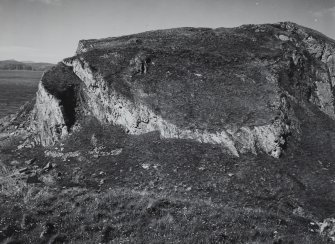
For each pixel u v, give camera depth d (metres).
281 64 52.94
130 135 43.19
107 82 47.69
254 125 39.69
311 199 31.73
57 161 41.84
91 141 43.72
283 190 32.56
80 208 25.48
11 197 32.47
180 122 40.78
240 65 51.00
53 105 48.31
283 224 24.48
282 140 39.44
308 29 66.25
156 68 49.19
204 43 57.34
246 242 20.12
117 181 35.34
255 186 32.91
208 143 38.62
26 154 45.97
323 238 22.88
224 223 22.64
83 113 48.91
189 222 22.44
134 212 24.20
